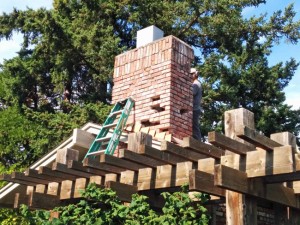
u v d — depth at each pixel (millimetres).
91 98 20844
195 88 8703
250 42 21828
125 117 7637
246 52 21125
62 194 6863
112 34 20328
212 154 5121
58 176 6598
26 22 19031
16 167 17469
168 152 5180
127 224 5641
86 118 18469
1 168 16281
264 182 4930
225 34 21688
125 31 21562
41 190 7203
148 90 8461
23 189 8508
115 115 8031
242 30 21812
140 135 5609
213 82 20266
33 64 20406
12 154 19797
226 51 21547
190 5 21000
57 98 21469
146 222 5535
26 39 20156
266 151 4652
